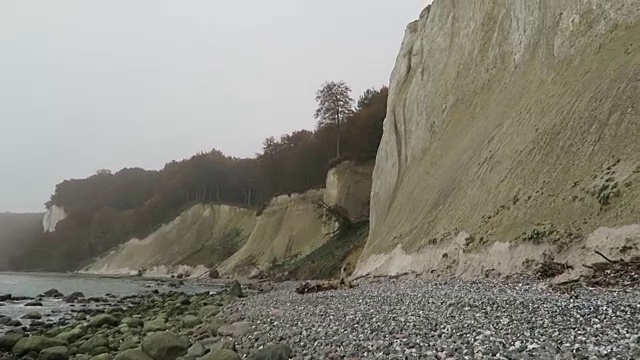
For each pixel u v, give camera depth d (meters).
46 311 30.22
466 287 20.06
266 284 53.50
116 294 45.00
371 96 89.44
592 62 24.27
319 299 23.55
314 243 64.62
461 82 39.69
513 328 10.60
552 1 30.16
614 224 17.28
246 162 139.12
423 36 49.59
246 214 100.06
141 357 12.59
